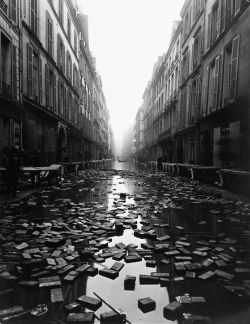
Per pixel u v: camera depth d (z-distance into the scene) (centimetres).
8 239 453
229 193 1062
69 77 2566
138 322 238
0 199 833
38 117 1642
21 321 237
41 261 360
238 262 370
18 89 1319
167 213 697
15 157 868
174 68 2930
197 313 251
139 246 442
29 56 1474
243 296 283
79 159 3147
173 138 2845
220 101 1448
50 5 1884
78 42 3042
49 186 1252
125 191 1130
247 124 1100
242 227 564
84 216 639
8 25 1202
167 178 1820
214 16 1656
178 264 356
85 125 3641
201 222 595
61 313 250
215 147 1466
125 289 297
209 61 1684
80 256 388
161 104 3934
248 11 1127
